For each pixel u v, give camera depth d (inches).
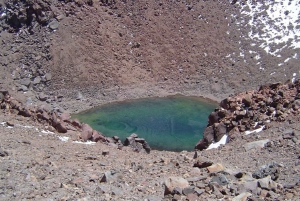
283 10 3093.0
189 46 2847.0
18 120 1098.1
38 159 713.6
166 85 2623.0
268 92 1134.4
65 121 1201.4
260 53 2810.0
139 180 588.1
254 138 940.6
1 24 2620.6
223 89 2581.2
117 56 2694.4
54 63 2516.0
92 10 2815.0
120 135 1934.1
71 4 2760.8
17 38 2578.7
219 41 2891.2
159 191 526.3
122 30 2819.9
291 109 1032.2
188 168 666.8
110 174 584.1
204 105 2384.4
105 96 2455.7
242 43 2883.9
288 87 1127.0
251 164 705.6
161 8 3002.0
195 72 2719.0
